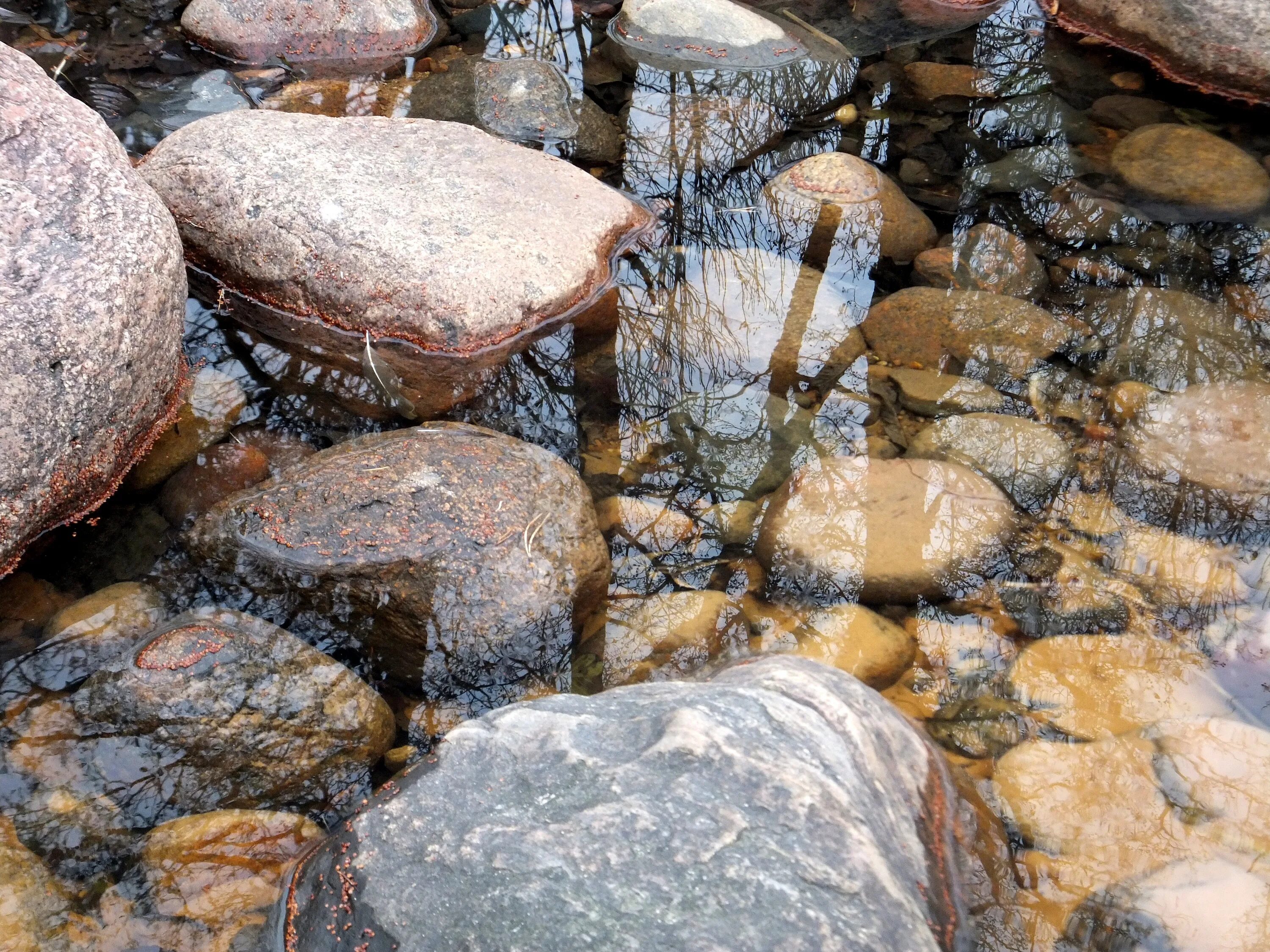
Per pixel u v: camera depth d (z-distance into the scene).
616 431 1.10
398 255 1.16
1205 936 0.80
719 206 1.33
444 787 0.77
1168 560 1.01
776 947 0.69
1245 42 1.51
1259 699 0.92
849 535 1.02
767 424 1.11
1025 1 1.74
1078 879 0.82
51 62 1.46
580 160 1.39
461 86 1.46
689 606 0.98
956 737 0.90
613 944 0.69
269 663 0.90
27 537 0.95
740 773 0.75
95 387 0.96
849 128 1.48
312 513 0.97
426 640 0.94
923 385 1.15
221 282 1.21
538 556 0.96
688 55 1.59
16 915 0.79
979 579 1.00
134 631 0.93
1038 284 1.25
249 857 0.83
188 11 1.54
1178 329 1.20
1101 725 0.91
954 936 0.76
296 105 1.43
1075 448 1.10
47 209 0.97
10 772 0.85
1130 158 1.41
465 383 1.14
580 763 0.76
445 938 0.71
